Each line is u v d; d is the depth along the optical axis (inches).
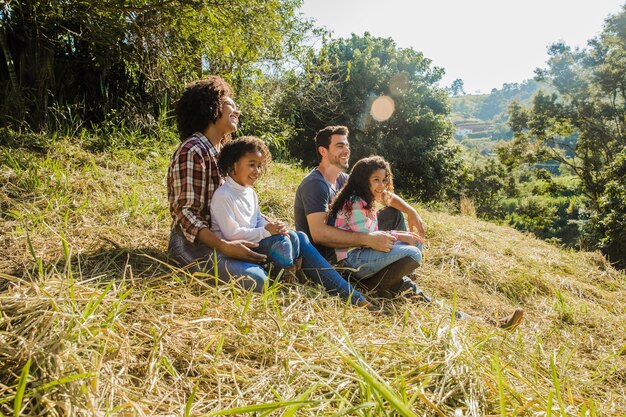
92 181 151.7
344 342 76.5
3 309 63.8
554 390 79.4
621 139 991.0
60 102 213.2
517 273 168.1
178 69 249.4
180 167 101.7
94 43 213.6
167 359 65.0
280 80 368.8
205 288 93.0
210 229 101.4
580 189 1099.9
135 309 76.0
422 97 796.0
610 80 979.3
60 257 99.3
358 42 816.9
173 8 212.2
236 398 60.4
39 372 54.7
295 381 65.3
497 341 95.0
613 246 640.4
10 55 203.6
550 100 1081.4
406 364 72.5
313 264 110.2
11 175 138.7
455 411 59.7
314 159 685.9
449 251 174.9
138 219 132.7
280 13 286.7
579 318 134.1
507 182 1633.9
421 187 814.5
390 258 113.9
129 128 226.2
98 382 56.0
